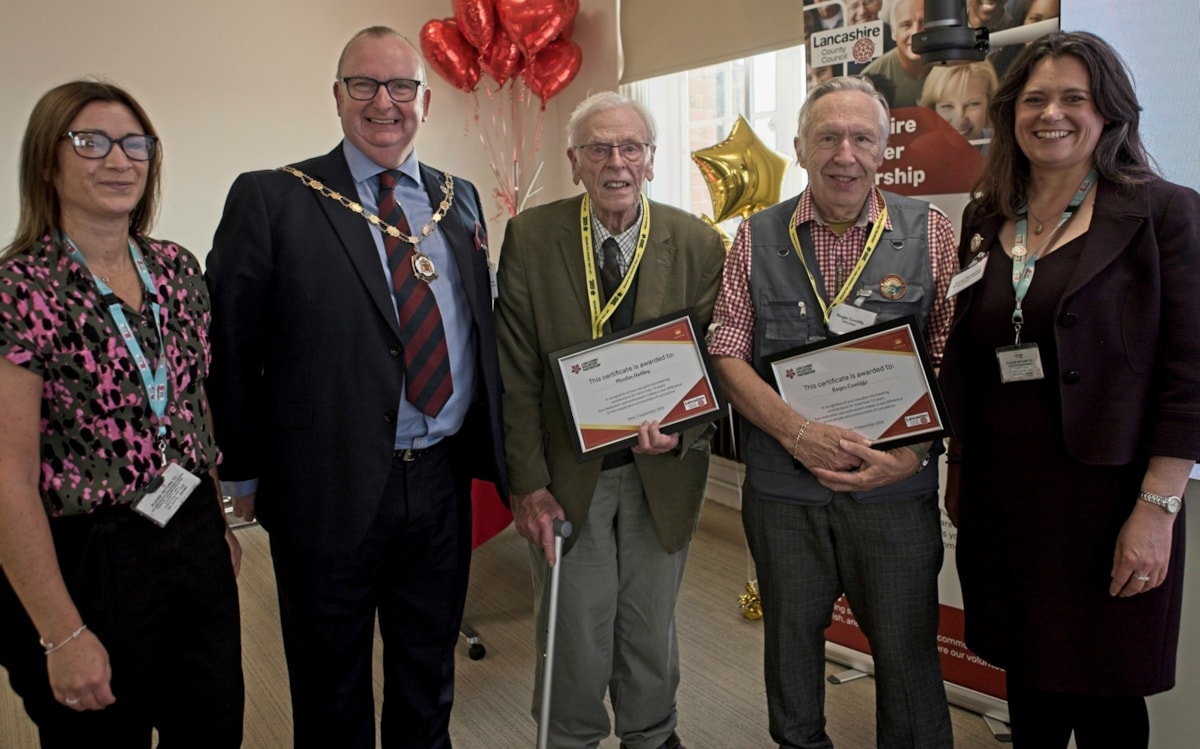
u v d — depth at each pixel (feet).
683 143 15.14
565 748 6.70
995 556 5.43
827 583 6.16
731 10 12.31
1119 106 4.91
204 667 5.04
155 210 5.00
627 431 5.89
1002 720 7.88
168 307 4.85
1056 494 5.11
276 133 15.06
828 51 8.16
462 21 14.46
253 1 14.57
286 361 5.60
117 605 4.55
